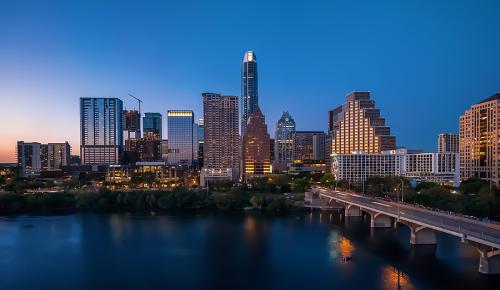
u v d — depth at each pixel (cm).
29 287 11250
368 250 14738
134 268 12912
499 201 17950
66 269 12812
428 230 14838
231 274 12269
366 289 10788
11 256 14350
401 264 12756
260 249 15212
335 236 17325
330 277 11825
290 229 19050
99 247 15612
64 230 18962
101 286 11306
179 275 12225
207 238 17162
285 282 11506
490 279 11069
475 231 11056
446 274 11631
